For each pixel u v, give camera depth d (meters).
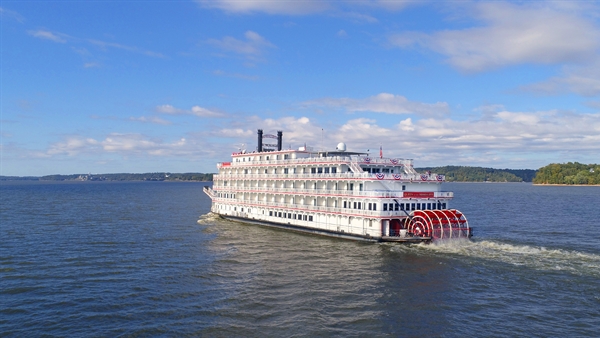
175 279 49.88
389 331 35.91
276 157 89.81
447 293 44.94
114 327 36.28
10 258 59.25
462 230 67.50
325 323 37.44
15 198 180.62
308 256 61.31
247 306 41.28
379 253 62.12
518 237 77.75
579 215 117.06
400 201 69.88
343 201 74.56
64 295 44.00
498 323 37.44
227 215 101.62
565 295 43.94
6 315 38.78
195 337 34.59
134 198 188.88
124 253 63.31
